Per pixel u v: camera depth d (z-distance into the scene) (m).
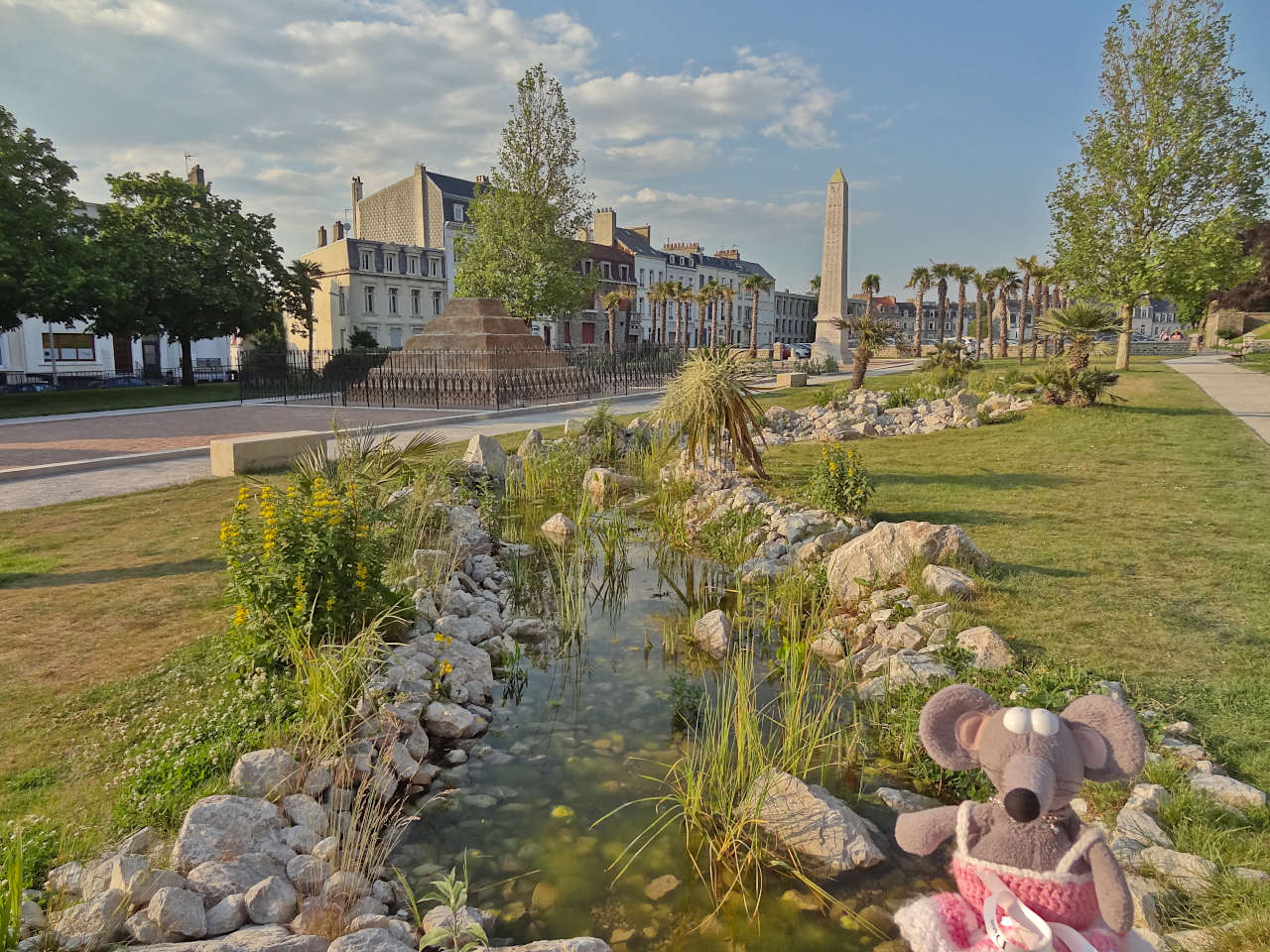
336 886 3.38
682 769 4.74
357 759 4.33
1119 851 3.43
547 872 3.79
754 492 10.64
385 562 6.66
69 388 38.25
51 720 4.62
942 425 17.47
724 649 6.55
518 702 5.69
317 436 14.22
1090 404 18.48
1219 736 4.37
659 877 3.76
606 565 8.88
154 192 36.62
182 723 4.49
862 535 8.18
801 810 4.04
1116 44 26.11
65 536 9.03
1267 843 3.44
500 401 25.36
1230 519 8.92
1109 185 27.03
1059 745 2.26
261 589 5.08
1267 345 50.50
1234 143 24.98
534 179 35.22
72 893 3.16
